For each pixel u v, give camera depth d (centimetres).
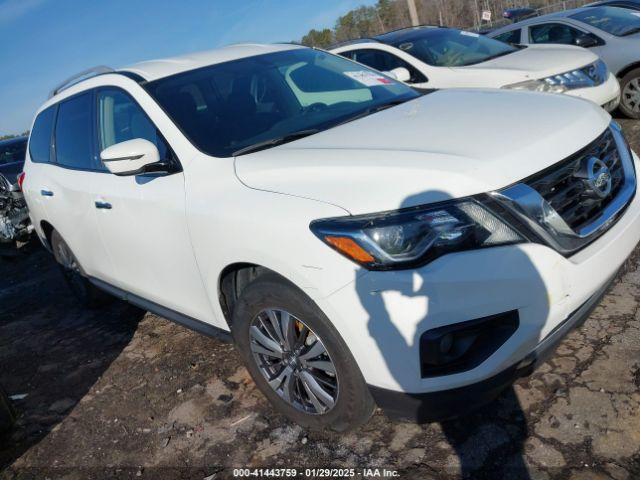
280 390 266
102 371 369
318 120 307
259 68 346
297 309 230
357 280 205
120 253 345
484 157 215
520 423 240
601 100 584
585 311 227
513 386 261
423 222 200
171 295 318
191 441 277
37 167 454
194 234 269
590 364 264
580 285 213
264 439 266
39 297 579
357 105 327
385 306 201
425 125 258
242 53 365
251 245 236
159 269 312
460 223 201
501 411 249
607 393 244
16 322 514
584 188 227
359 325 208
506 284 198
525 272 200
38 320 503
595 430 227
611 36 694
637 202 251
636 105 676
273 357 264
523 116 253
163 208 286
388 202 206
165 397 320
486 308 197
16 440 312
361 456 242
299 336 245
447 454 233
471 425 245
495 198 204
